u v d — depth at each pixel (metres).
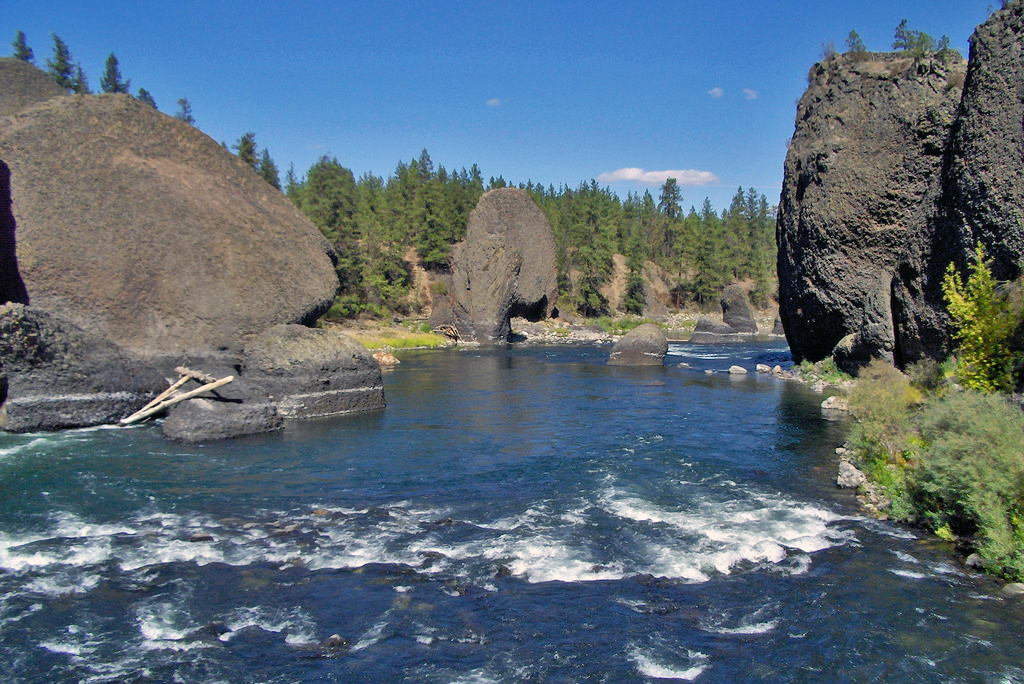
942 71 31.58
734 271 143.62
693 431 22.70
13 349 20.86
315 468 17.89
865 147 33.31
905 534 12.83
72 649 8.78
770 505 14.64
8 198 24.64
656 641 9.02
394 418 25.48
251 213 29.28
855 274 33.62
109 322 25.14
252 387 24.89
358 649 8.81
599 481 16.62
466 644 8.95
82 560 11.58
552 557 11.77
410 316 90.81
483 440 21.48
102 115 27.09
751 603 10.05
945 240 23.23
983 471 11.77
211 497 15.24
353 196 103.38
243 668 8.38
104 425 22.53
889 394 17.44
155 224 26.44
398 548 12.18
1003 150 20.64
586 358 52.97
